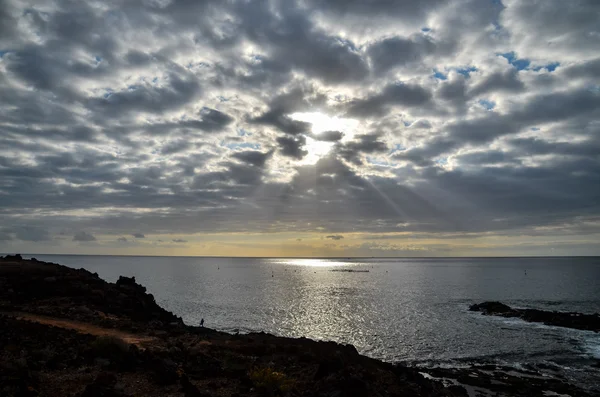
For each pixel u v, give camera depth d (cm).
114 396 1505
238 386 1864
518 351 5153
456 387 3541
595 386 3869
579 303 9694
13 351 1906
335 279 18212
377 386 2391
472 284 15312
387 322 6988
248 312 7869
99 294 4131
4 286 3831
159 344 2572
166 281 15062
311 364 2503
